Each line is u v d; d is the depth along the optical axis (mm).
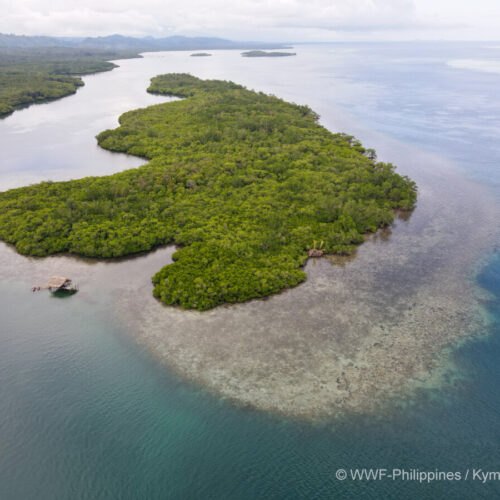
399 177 79438
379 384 35781
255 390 35344
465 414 32938
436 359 38625
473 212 71562
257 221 64125
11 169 97188
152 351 40094
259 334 42031
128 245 58562
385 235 63781
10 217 65938
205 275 49844
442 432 31531
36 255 57969
